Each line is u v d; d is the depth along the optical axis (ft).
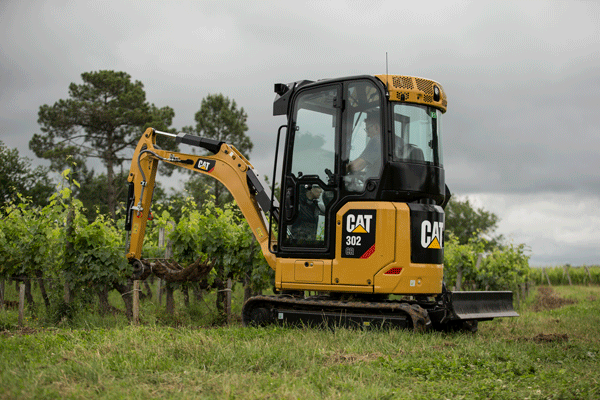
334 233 27.53
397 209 26.45
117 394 15.71
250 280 40.57
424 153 27.58
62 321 32.89
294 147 29.17
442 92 28.55
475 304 29.12
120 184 138.21
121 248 36.19
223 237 40.40
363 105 27.50
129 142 128.98
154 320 33.76
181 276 34.96
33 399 15.15
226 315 36.14
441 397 16.51
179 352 21.11
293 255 28.55
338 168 27.61
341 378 18.25
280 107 30.83
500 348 23.25
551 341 27.61
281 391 16.10
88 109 123.34
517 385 18.12
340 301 28.30
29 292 39.60
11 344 22.66
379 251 26.32
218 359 20.07
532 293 77.00
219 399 15.53
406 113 27.37
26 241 37.70
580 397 16.47
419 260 26.78
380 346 23.12
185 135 34.47
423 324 26.05
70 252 34.88
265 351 21.11
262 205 31.48
